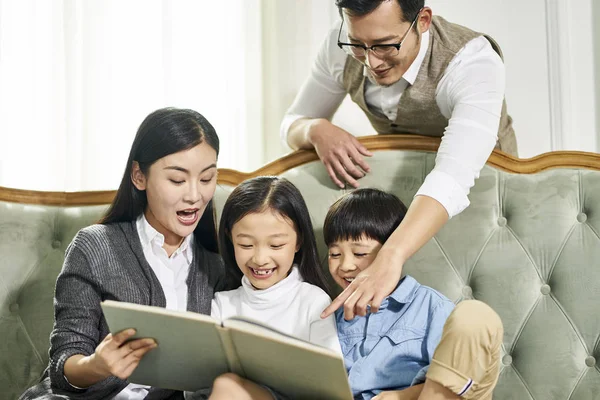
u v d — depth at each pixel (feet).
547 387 5.57
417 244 4.83
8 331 5.88
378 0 5.04
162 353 4.22
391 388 4.80
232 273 5.31
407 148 6.02
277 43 7.65
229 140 7.65
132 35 7.63
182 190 4.83
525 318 5.69
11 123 7.57
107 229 5.02
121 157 7.60
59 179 7.57
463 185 5.17
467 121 5.42
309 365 3.82
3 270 5.92
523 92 7.72
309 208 5.92
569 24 7.68
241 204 5.03
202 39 7.66
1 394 5.82
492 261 5.75
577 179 5.88
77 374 4.39
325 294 5.09
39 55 7.61
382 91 6.03
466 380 3.99
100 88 7.57
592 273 5.65
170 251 5.14
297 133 6.26
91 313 4.77
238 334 3.91
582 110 7.69
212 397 4.02
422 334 4.87
